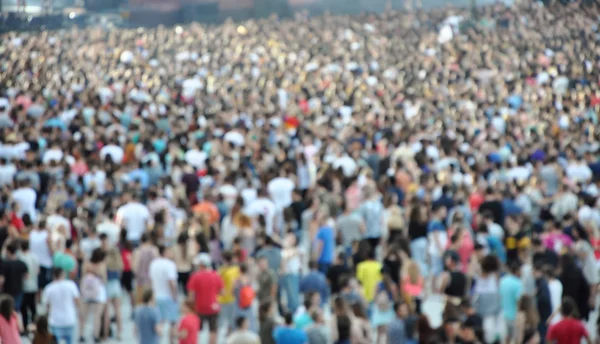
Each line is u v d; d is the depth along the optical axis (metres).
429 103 115.69
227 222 69.31
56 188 74.19
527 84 131.62
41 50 179.12
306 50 172.25
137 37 190.12
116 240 66.56
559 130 99.25
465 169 83.69
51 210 72.25
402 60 157.88
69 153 87.38
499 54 154.50
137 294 62.44
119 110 110.19
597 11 180.75
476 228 71.19
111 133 93.69
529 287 56.41
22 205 73.69
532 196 77.62
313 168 86.81
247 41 181.25
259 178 82.25
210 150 89.44
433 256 67.06
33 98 115.50
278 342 49.97
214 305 57.16
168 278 57.91
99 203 73.44
